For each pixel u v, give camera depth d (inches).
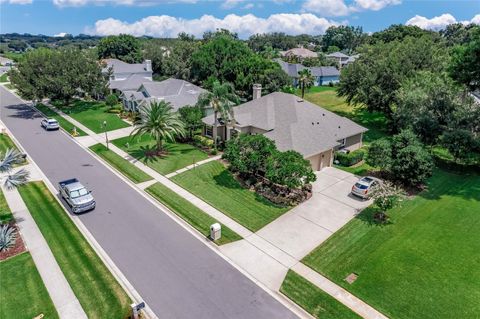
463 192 1010.7
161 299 585.6
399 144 1028.5
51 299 578.6
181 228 813.2
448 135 1127.0
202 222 837.8
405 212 888.3
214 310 564.7
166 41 5295.3
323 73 3440.0
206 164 1203.2
